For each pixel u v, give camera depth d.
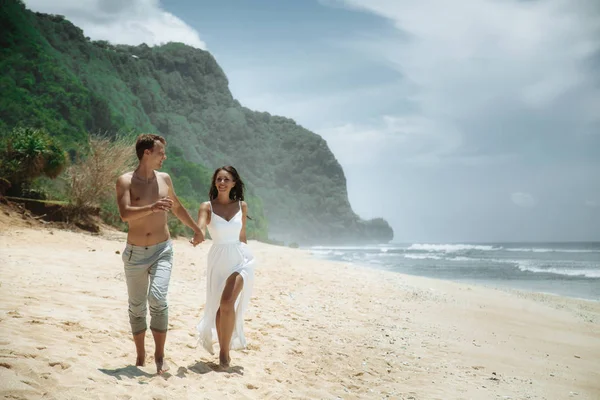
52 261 9.48
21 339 3.92
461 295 13.43
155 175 4.10
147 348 4.67
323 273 15.25
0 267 7.89
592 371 6.51
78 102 134.38
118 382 3.40
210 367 4.48
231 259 4.55
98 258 10.80
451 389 4.98
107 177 18.22
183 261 12.98
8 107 113.69
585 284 20.33
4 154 17.91
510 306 12.13
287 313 7.72
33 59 150.38
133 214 3.73
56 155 18.47
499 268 30.27
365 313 8.93
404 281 15.50
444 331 8.20
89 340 4.47
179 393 3.51
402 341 6.98
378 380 5.00
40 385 2.99
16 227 14.44
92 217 18.19
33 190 18.17
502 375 5.84
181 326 5.78
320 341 6.25
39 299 5.81
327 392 4.33
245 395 3.83
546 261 41.16
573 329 9.71
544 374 6.12
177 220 25.44
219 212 4.59
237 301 4.71
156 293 3.91
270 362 4.97
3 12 167.88
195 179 131.38
